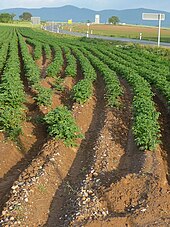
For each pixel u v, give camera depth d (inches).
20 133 578.6
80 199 396.8
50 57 1525.6
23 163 508.1
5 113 590.6
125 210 376.5
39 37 2701.8
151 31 4249.5
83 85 797.9
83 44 2160.4
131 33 3809.1
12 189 405.7
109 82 912.3
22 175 438.3
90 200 393.1
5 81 815.1
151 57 1640.0
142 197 386.9
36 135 601.3
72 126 556.7
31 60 1253.7
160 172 462.6
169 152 569.0
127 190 398.3
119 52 1710.1
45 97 726.5
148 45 2073.1
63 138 546.0
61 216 381.4
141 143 530.0
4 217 358.3
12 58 1263.5
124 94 907.4
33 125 631.8
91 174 461.4
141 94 791.1
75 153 543.2
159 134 594.6
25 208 377.4
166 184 410.0
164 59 1604.3
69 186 438.6
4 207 372.2
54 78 1057.5
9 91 672.4
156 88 924.6
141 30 4488.2
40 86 824.3
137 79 938.7
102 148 543.8
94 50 1785.2
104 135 593.6
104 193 401.1
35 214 378.0
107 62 1326.3
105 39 2738.7
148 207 370.3
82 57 1416.1
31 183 417.1
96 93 923.4
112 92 807.1
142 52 1781.5
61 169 478.9
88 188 423.8
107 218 356.8
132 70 1112.8
